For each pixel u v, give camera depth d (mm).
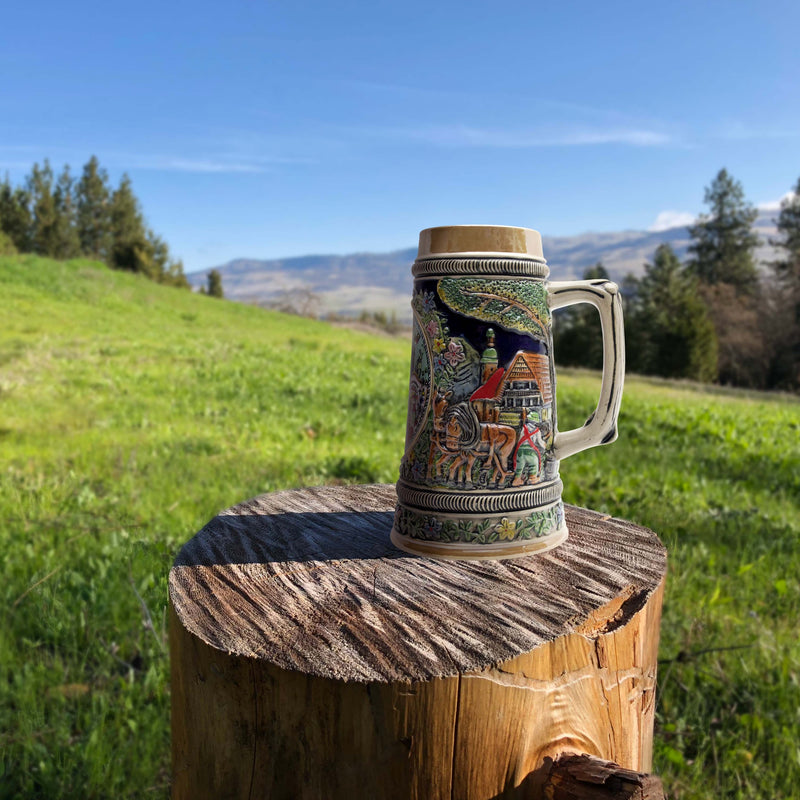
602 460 1816
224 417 2326
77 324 5207
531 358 475
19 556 1047
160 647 788
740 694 807
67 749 700
